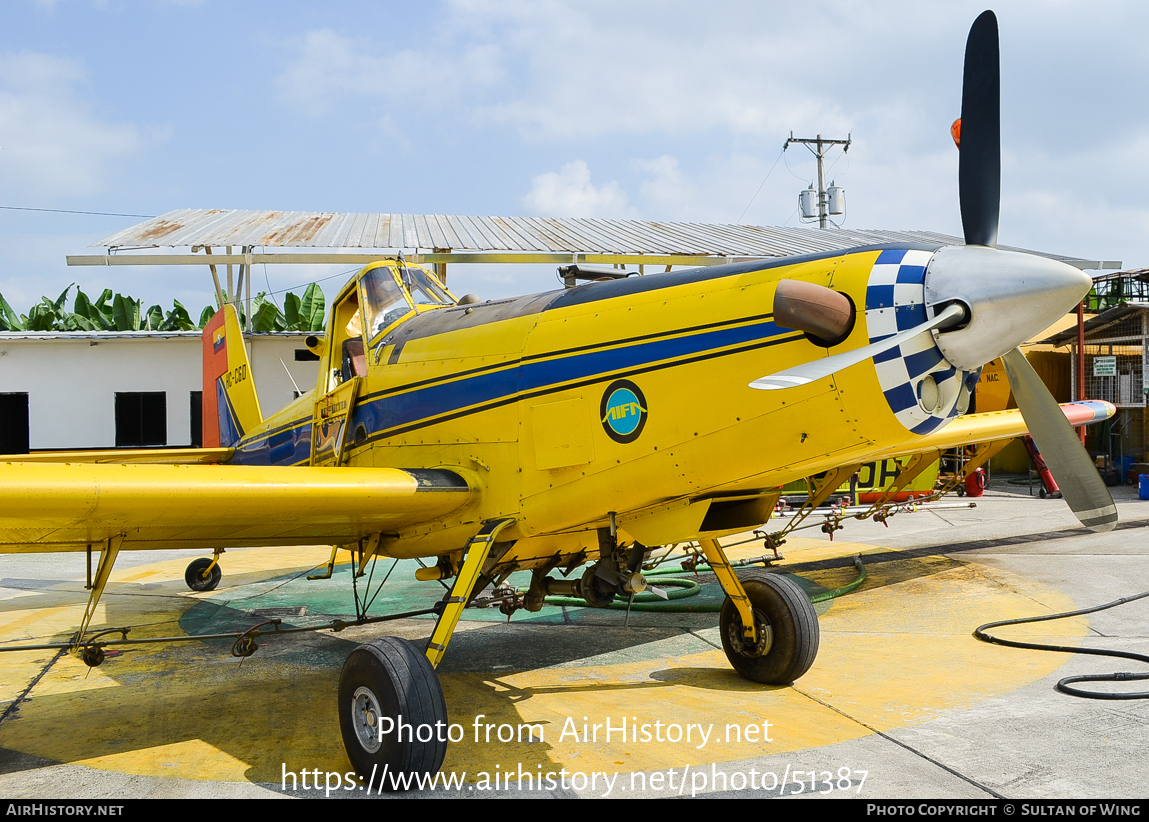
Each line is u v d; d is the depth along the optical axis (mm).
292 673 5113
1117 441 15398
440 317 4742
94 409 15508
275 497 3590
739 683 4621
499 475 4074
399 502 3930
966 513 11875
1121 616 5867
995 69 3229
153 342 15602
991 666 4766
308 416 6047
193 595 7758
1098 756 3371
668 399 3523
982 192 3217
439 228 13016
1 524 3445
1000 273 2908
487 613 6727
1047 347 16750
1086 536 9312
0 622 6590
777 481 3811
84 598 7637
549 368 3906
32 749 3770
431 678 3332
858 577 7613
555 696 4426
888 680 4555
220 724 4102
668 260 11586
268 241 11641
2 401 16844
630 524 4074
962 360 3047
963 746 3521
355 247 11398
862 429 3137
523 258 11352
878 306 3057
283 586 8211
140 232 12258
